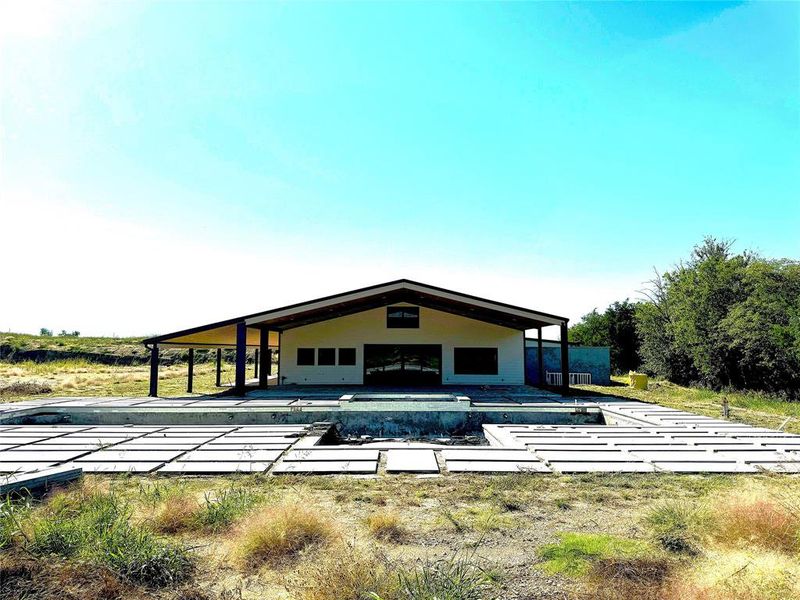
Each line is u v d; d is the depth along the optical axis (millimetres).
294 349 21438
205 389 21547
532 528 4477
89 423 11984
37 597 3139
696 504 4973
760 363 20375
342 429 11953
